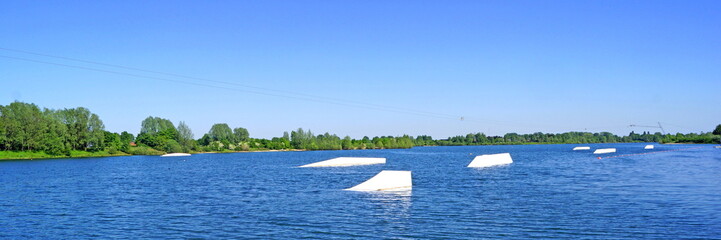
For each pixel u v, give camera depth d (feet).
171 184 210.79
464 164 349.41
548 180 203.51
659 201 135.13
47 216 125.49
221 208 134.10
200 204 142.82
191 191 179.93
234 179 233.96
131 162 462.60
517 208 126.93
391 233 100.01
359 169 297.94
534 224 106.22
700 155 454.40
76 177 262.26
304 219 115.44
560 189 167.84
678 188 165.17
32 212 132.26
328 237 97.30
